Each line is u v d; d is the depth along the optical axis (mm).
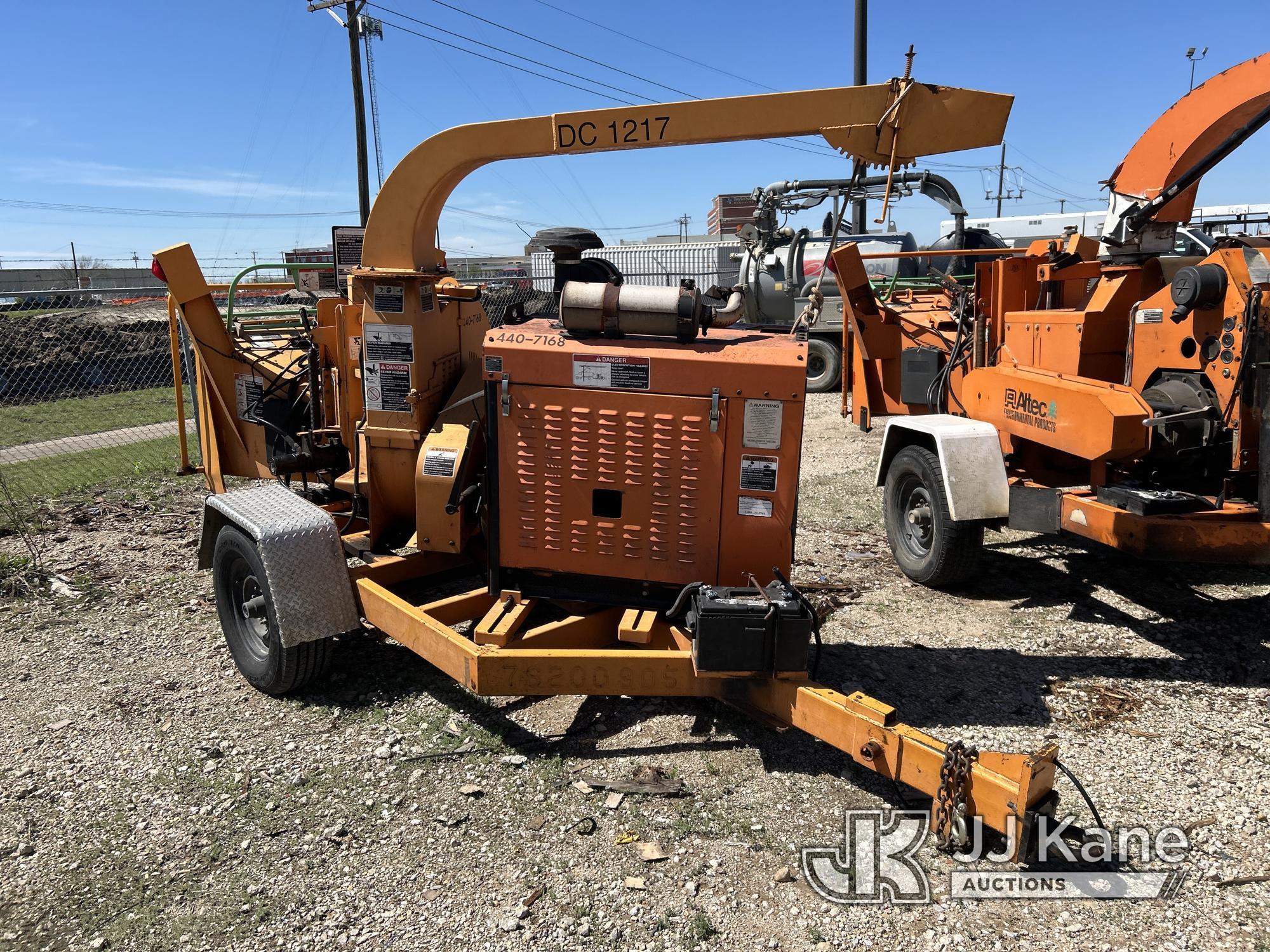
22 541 6621
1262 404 4074
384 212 4145
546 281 19688
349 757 3582
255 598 4105
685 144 3873
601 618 3945
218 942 2613
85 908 2758
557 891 2818
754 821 3168
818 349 13977
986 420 5785
